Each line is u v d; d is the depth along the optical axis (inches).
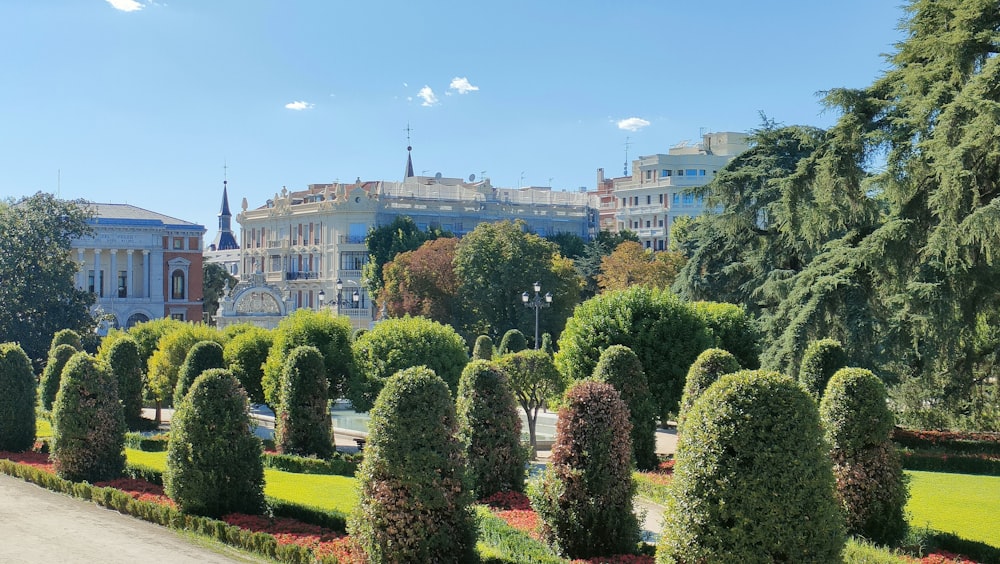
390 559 796.0
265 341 2039.9
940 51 1542.8
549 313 3508.9
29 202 2842.0
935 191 1466.5
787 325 1744.6
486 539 904.3
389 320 1894.7
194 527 999.6
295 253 5482.3
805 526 640.4
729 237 2399.1
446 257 3745.1
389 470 797.9
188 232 4724.4
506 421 1086.4
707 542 645.9
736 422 655.8
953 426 1632.6
